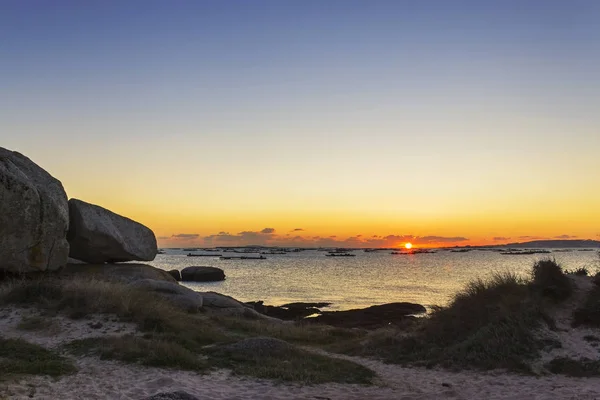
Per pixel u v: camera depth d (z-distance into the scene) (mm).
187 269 70688
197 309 23547
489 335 15023
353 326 30047
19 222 21500
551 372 12812
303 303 43094
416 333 17641
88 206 27891
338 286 63031
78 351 13477
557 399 10266
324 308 41156
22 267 22000
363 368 13992
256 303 40594
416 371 14047
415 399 10703
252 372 12484
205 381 11492
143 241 29562
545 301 16250
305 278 77125
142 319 16781
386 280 72688
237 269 104875
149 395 9984
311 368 13422
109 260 29078
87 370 11820
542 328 14883
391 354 16234
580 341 14148
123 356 12930
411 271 94750
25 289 18578
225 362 13422
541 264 17734
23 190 21562
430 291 56656
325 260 158500
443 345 15977
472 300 17484
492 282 18109
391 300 47875
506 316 15492
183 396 9273
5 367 11305
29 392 9609
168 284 23984
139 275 27734
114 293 18422
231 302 28375
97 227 27266
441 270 96562
